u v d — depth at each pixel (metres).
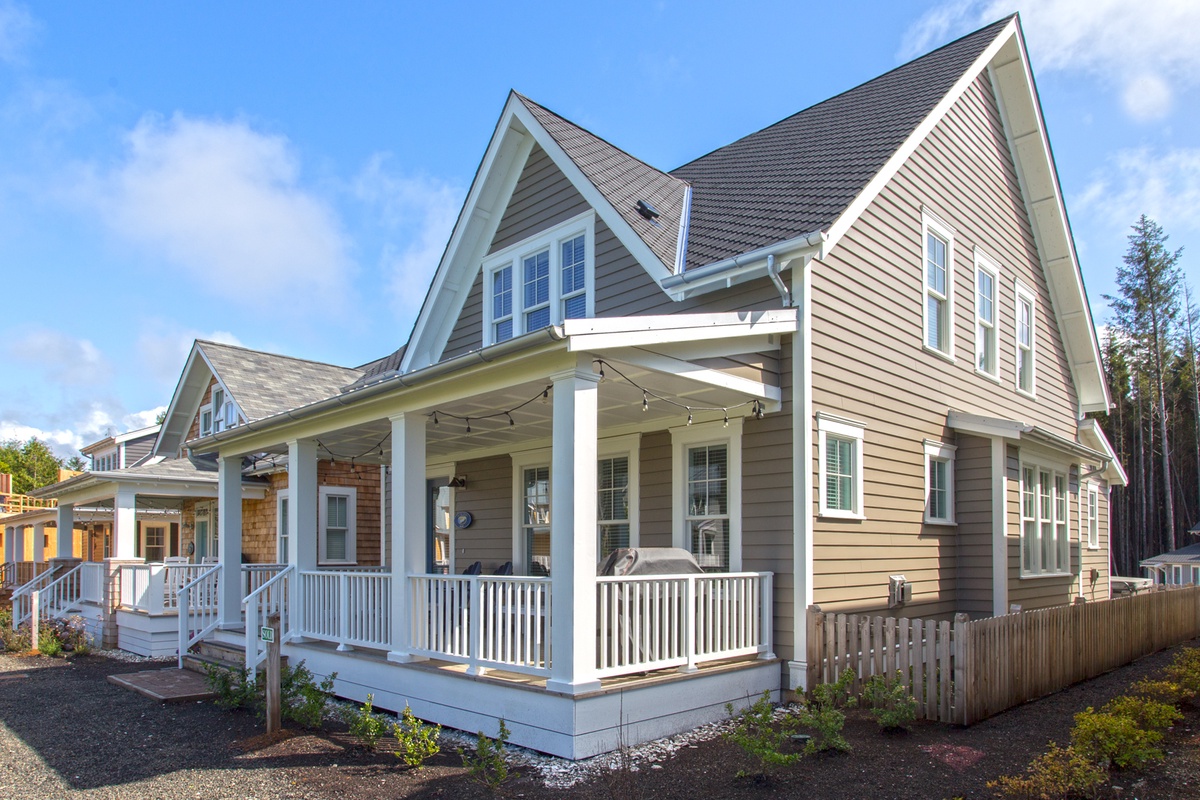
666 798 5.43
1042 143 14.25
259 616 11.42
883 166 9.66
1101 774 5.20
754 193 10.91
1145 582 20.05
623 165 11.84
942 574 10.79
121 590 14.08
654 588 7.25
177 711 8.55
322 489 16.75
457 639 7.59
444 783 5.89
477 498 12.96
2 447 68.94
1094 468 15.46
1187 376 34.50
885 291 10.06
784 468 8.41
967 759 6.09
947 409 11.34
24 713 8.68
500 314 12.31
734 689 7.69
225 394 18.27
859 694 7.69
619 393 8.16
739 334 7.70
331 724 7.79
